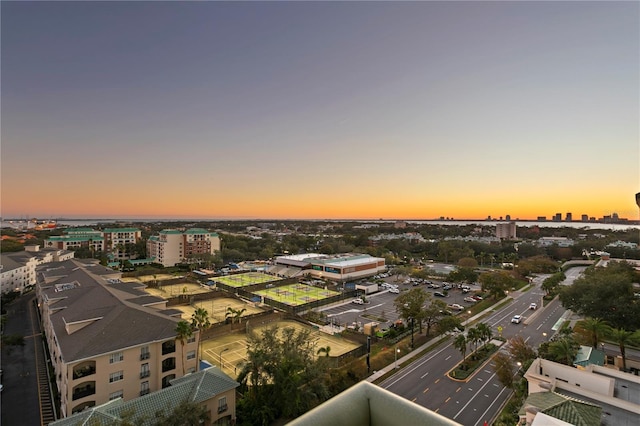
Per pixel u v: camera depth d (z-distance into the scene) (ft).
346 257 462.19
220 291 335.88
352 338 217.15
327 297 319.27
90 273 260.01
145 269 458.50
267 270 448.65
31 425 129.39
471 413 133.90
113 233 607.78
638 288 299.79
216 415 122.11
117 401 116.26
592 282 216.54
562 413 79.71
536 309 281.95
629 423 88.33
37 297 293.23
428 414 21.42
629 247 549.13
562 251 567.59
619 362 156.35
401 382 159.12
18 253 399.65
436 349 199.41
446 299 318.24
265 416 128.36
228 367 176.04
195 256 489.67
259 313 257.14
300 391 131.85
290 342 147.43
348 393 23.90
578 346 154.30
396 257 566.77
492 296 320.70
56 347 154.40
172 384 129.70
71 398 125.59
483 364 178.09
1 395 150.00
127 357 139.44
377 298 326.24
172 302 300.61
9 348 195.11
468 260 458.91
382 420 22.66
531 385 112.37
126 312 160.04
